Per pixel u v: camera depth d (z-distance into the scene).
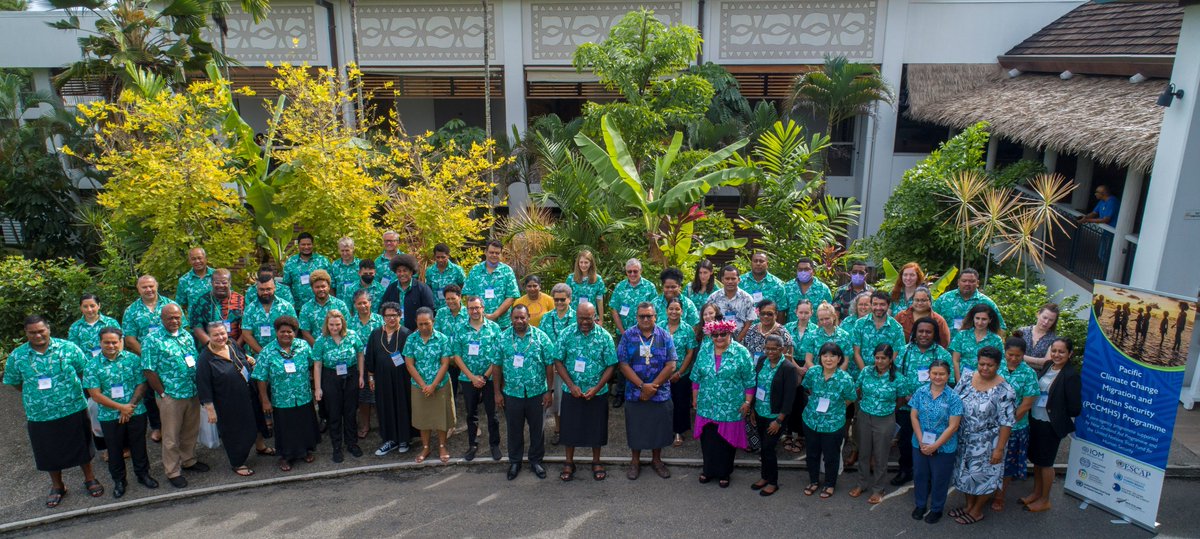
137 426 6.62
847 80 13.62
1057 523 6.14
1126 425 6.09
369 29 15.62
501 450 7.53
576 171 9.99
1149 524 6.00
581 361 6.66
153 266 8.86
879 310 6.70
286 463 7.13
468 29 15.42
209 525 6.23
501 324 8.36
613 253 9.61
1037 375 6.20
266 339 7.55
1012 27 14.87
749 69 15.12
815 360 6.88
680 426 7.59
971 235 10.48
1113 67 11.00
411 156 10.44
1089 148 9.05
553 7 15.17
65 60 17.09
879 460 6.36
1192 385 8.21
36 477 7.01
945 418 5.87
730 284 7.59
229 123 9.65
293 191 9.28
